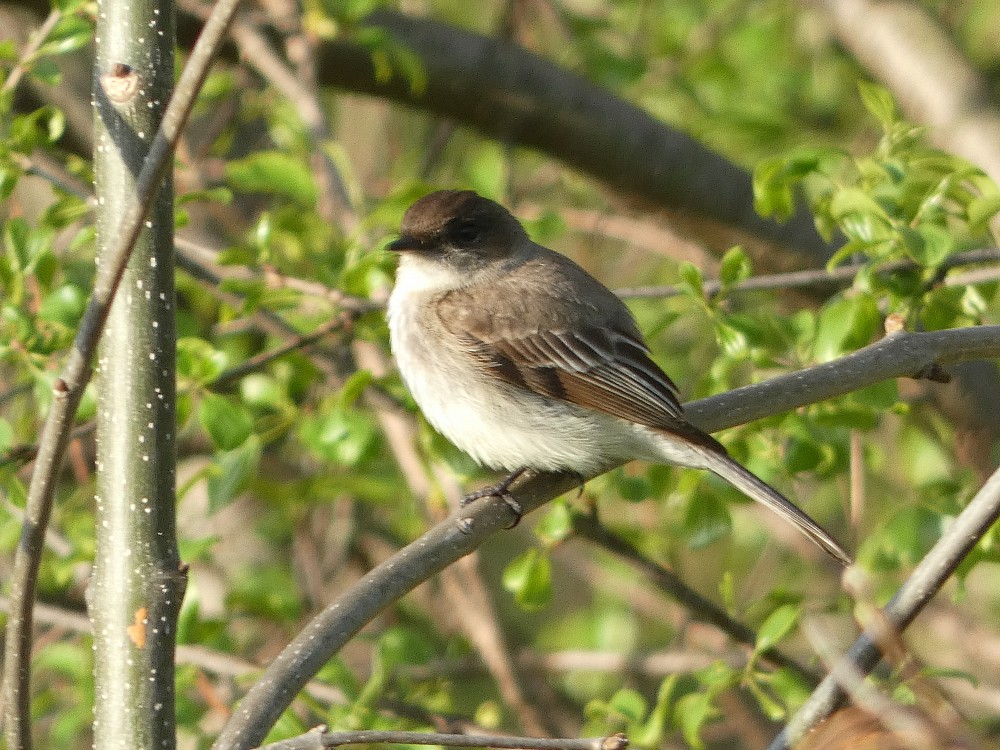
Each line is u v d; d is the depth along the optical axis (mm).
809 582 15117
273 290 11188
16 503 10555
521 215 14844
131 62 7312
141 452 7168
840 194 9812
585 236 17156
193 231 15266
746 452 11094
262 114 15539
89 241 11383
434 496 12227
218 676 12227
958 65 15438
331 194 13094
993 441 14125
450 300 10594
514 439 10164
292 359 11820
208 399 10438
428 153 16219
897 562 10711
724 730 13992
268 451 15539
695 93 16312
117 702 7016
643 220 16016
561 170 16656
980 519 7465
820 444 10688
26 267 10852
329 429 11125
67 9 10695
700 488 11414
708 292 10953
